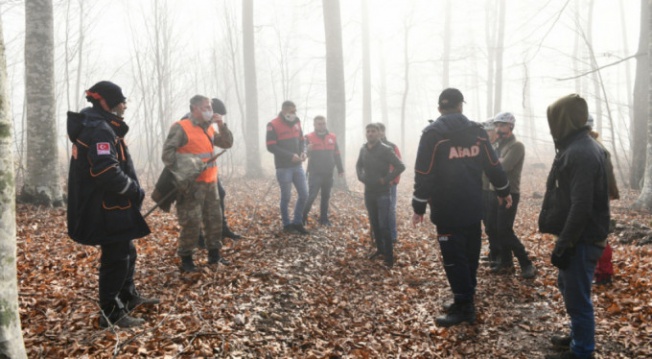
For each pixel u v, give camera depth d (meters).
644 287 4.11
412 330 3.83
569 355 3.10
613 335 3.40
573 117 2.95
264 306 3.95
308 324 3.80
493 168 3.84
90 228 3.10
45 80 7.64
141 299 3.73
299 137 6.62
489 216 5.26
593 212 2.92
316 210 8.75
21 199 7.59
